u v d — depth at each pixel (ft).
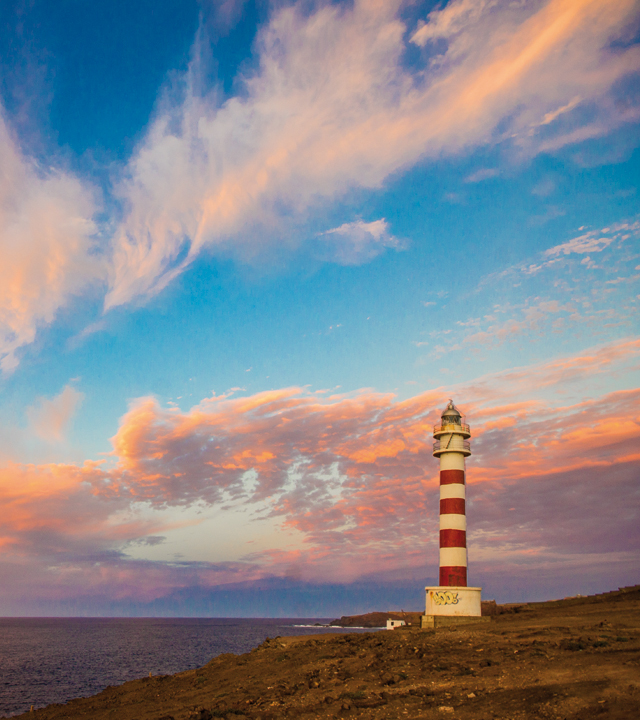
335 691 98.32
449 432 193.36
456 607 174.40
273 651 162.30
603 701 69.31
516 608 208.54
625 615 146.41
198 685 143.23
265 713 88.07
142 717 113.39
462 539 186.80
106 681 323.57
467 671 96.37
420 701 83.56
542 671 88.38
